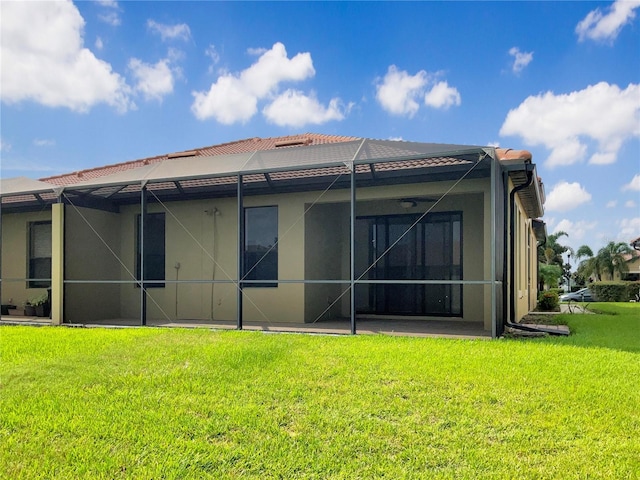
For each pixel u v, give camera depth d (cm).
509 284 978
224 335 792
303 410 423
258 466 326
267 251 1109
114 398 457
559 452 342
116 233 1222
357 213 1223
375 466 325
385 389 468
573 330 902
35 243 1302
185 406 435
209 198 1160
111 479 312
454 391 461
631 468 317
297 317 1057
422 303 1148
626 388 469
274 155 921
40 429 388
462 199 1111
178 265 1184
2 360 620
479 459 332
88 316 1116
